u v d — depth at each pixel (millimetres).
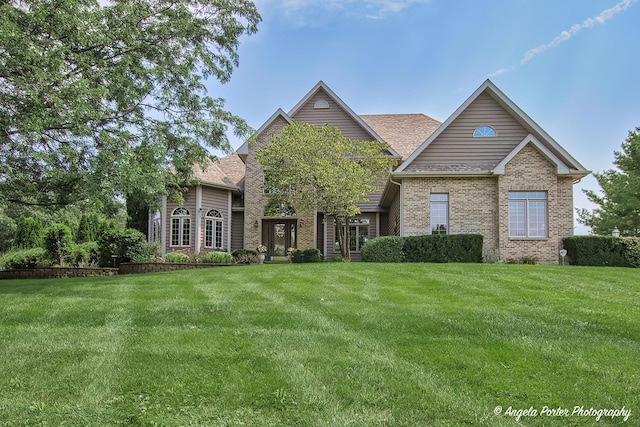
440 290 9273
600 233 32312
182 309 7645
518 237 17297
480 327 6484
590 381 4723
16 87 9664
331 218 24469
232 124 14586
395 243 16609
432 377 4805
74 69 11180
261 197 24484
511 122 19078
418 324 6625
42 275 16547
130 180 10711
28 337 6164
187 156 14461
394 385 4621
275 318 7031
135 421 4035
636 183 27297
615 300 8320
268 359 5293
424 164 18875
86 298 8781
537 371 4965
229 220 24469
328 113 24672
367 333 6281
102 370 5020
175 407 4270
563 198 17609
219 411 4188
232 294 9039
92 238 29359
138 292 9422
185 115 14086
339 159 18719
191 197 23297
